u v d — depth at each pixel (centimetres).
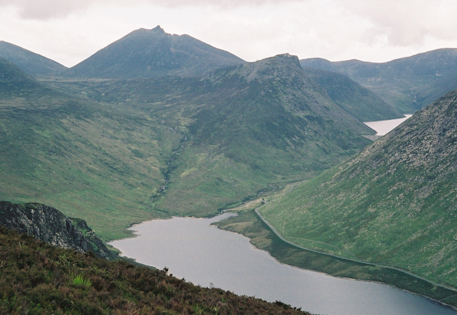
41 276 2602
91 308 2377
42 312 2169
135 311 2559
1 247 2967
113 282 3002
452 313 12725
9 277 2433
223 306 3369
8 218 9025
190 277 16350
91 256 3678
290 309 4066
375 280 15800
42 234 9775
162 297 3150
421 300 13775
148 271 3628
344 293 14762
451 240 16125
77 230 11644
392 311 13038
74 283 2678
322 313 12838
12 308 2116
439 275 14788
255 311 3553
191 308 3031
